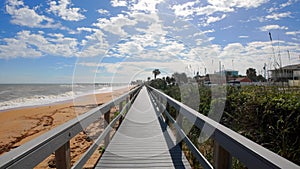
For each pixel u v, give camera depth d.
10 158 1.11
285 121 3.06
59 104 21.06
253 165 1.16
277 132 3.12
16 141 8.35
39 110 16.91
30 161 1.26
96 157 4.27
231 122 4.57
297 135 2.87
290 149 2.80
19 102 23.73
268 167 1.03
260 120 3.65
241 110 4.27
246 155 1.23
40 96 32.34
